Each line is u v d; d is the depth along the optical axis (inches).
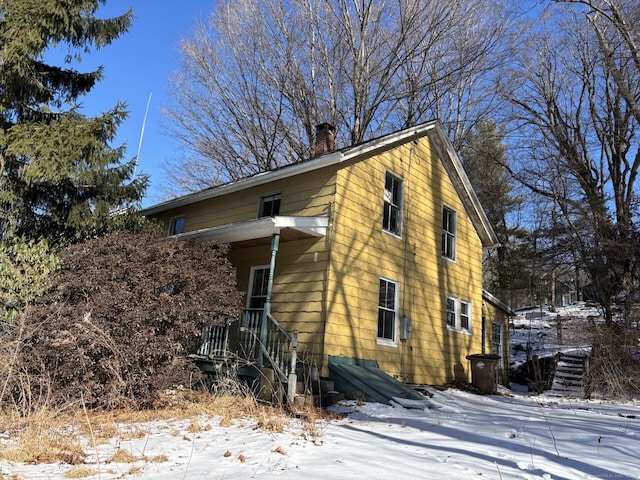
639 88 743.1
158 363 295.4
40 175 365.4
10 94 395.5
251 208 478.0
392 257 460.1
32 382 258.1
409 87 866.8
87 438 211.0
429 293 505.0
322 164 411.8
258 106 909.8
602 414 335.3
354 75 837.2
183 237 423.2
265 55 884.6
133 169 434.9
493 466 172.4
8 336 273.4
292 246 419.8
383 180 466.0
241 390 334.6
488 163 1043.9
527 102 917.2
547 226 894.4
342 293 394.9
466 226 597.9
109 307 279.9
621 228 667.4
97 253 308.5
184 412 283.0
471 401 408.8
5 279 315.3
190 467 165.6
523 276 1024.2
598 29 749.3
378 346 424.2
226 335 358.9
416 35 813.2
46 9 380.5
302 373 339.0
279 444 201.5
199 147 973.2
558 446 213.0
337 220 400.5
